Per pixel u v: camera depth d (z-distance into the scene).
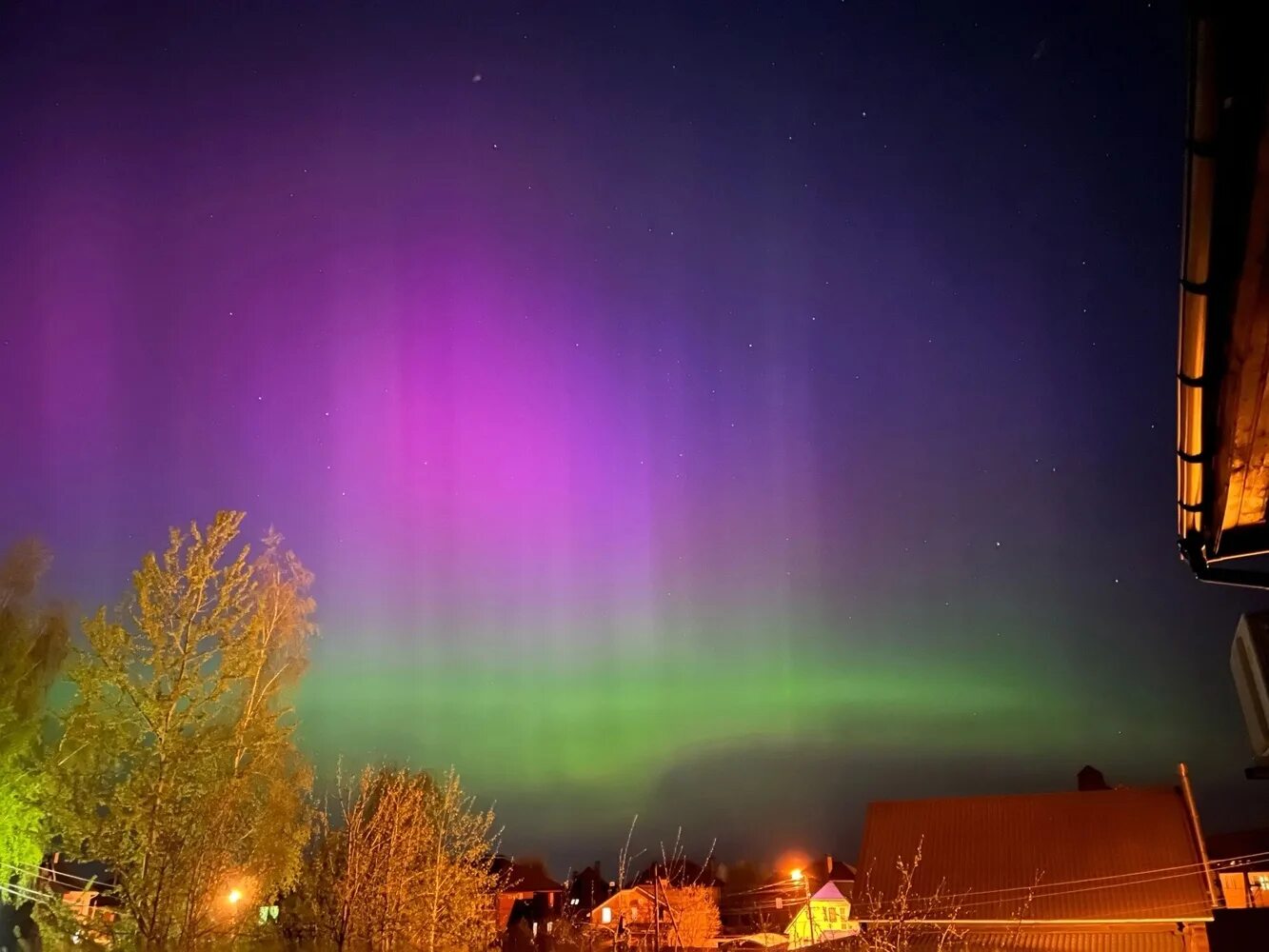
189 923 14.14
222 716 15.84
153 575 14.95
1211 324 3.97
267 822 16.44
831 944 31.27
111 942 13.78
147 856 14.03
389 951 17.86
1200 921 27.09
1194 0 2.67
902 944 28.47
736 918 46.81
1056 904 29.20
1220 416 4.73
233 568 15.45
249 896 16.06
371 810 19.47
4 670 21.25
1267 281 3.63
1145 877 29.19
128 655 14.69
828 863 55.62
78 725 14.33
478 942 19.83
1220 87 2.90
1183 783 30.94
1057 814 32.91
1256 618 6.23
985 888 30.70
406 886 18.64
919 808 35.25
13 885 18.73
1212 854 35.12
